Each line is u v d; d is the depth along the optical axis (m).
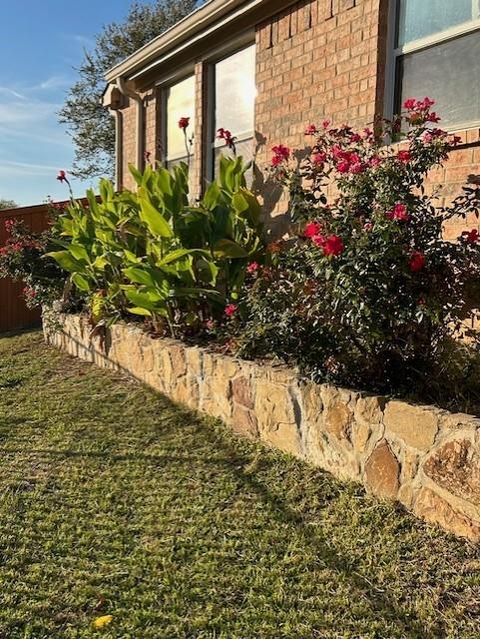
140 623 2.35
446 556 2.54
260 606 2.40
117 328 6.08
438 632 2.15
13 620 2.39
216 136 7.29
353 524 2.87
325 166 4.87
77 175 21.94
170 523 3.09
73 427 4.61
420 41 4.43
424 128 3.32
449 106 4.25
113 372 6.14
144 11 21.09
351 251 2.95
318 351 3.39
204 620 2.34
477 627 2.15
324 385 3.40
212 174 7.42
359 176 3.20
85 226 6.69
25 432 4.57
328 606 2.36
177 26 6.97
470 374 3.19
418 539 2.69
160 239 5.21
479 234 3.27
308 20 5.41
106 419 4.75
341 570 2.56
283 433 3.77
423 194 3.64
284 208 5.75
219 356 4.46
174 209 5.19
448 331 3.21
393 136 3.63
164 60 7.74
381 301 2.95
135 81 8.75
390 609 2.30
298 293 3.44
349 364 3.35
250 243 5.47
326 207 3.50
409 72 4.56
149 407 4.94
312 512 3.06
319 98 5.32
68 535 3.02
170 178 5.21
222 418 4.43
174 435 4.31
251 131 6.57
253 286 4.22
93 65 21.23
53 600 2.51
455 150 3.99
